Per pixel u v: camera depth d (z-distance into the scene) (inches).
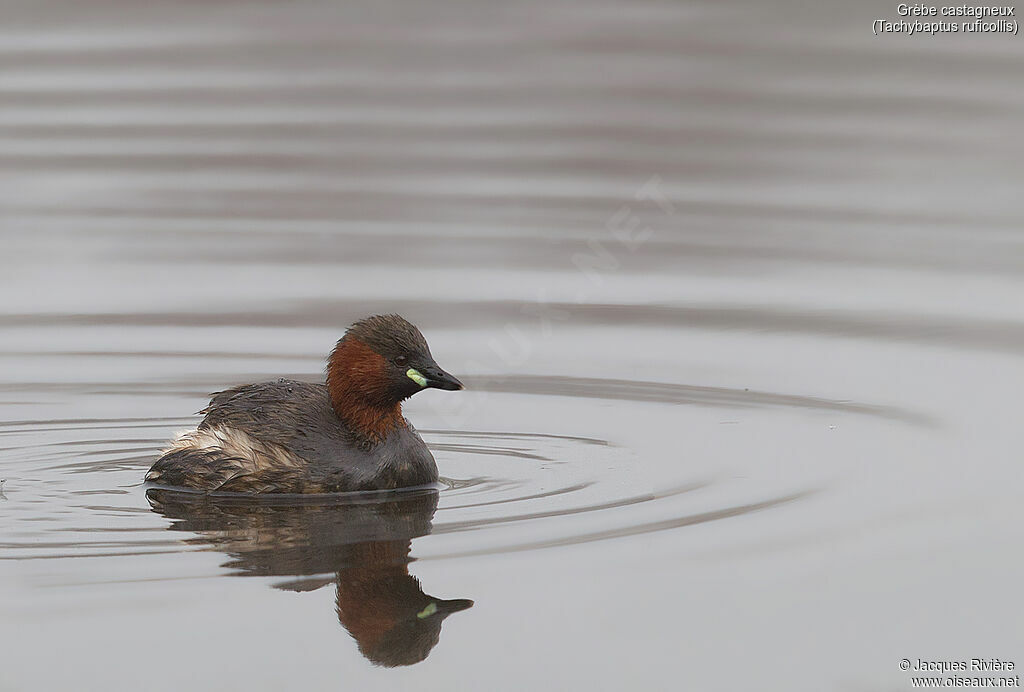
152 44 1085.1
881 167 865.5
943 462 499.5
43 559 416.5
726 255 753.0
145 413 567.2
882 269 730.2
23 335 652.1
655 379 605.6
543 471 502.6
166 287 716.0
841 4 1103.6
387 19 1122.0
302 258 750.5
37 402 576.4
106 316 677.3
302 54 1061.1
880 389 583.5
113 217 813.9
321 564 414.6
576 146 901.2
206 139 929.5
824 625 379.2
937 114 928.3
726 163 871.1
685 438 536.4
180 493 481.4
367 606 386.9
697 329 661.9
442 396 595.2
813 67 1001.5
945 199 820.6
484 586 399.2
